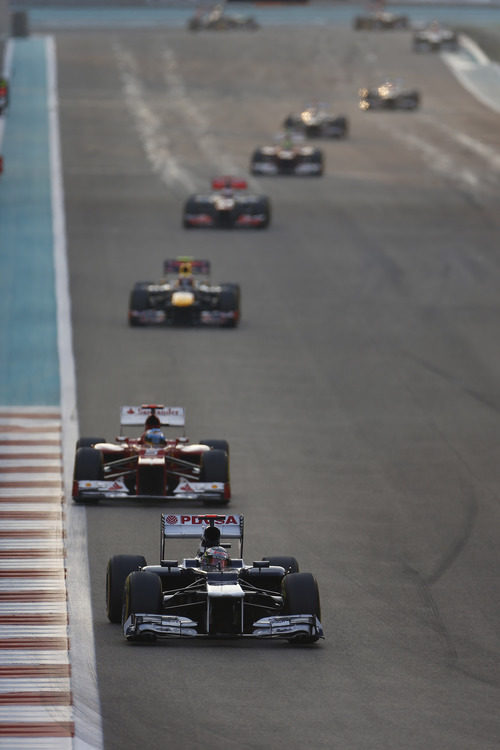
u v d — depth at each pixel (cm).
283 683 5262
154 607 5688
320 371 12306
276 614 6025
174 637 5675
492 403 11388
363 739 4678
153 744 4597
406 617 6353
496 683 5416
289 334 13825
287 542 7606
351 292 16025
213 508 8288
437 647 5897
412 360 12888
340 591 6744
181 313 13975
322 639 5938
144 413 8738
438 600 6650
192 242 18800
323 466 9362
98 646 5712
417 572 7131
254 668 5444
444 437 10275
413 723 4862
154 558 7200
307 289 16125
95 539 7544
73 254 17625
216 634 5666
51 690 5147
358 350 13212
